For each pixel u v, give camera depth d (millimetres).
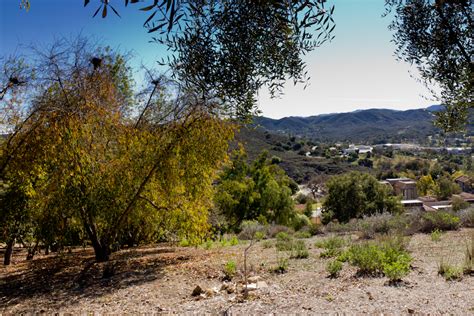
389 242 8180
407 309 4320
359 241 10414
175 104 9594
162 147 9781
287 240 11578
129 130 9523
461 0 2977
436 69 4094
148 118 10102
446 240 9273
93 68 8719
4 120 8438
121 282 7375
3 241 9453
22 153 8219
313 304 4836
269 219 29062
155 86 9656
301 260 8352
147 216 10805
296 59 3156
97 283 7469
